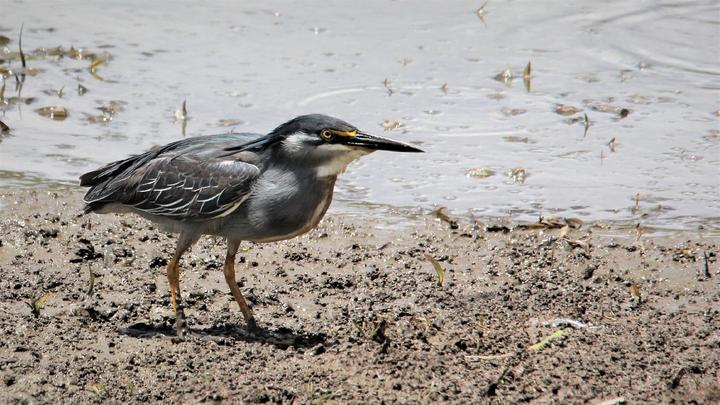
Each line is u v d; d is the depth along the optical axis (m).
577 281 12.00
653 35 20.30
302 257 12.55
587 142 16.02
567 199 14.25
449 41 19.95
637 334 10.60
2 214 13.36
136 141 15.52
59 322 10.62
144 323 10.72
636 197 14.25
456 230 13.38
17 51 18.89
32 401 9.08
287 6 21.70
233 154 10.62
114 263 12.24
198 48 19.36
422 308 11.21
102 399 9.18
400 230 13.38
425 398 9.24
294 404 9.16
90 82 17.70
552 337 10.28
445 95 17.58
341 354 10.06
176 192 10.65
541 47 19.72
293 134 10.34
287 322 10.91
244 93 17.33
